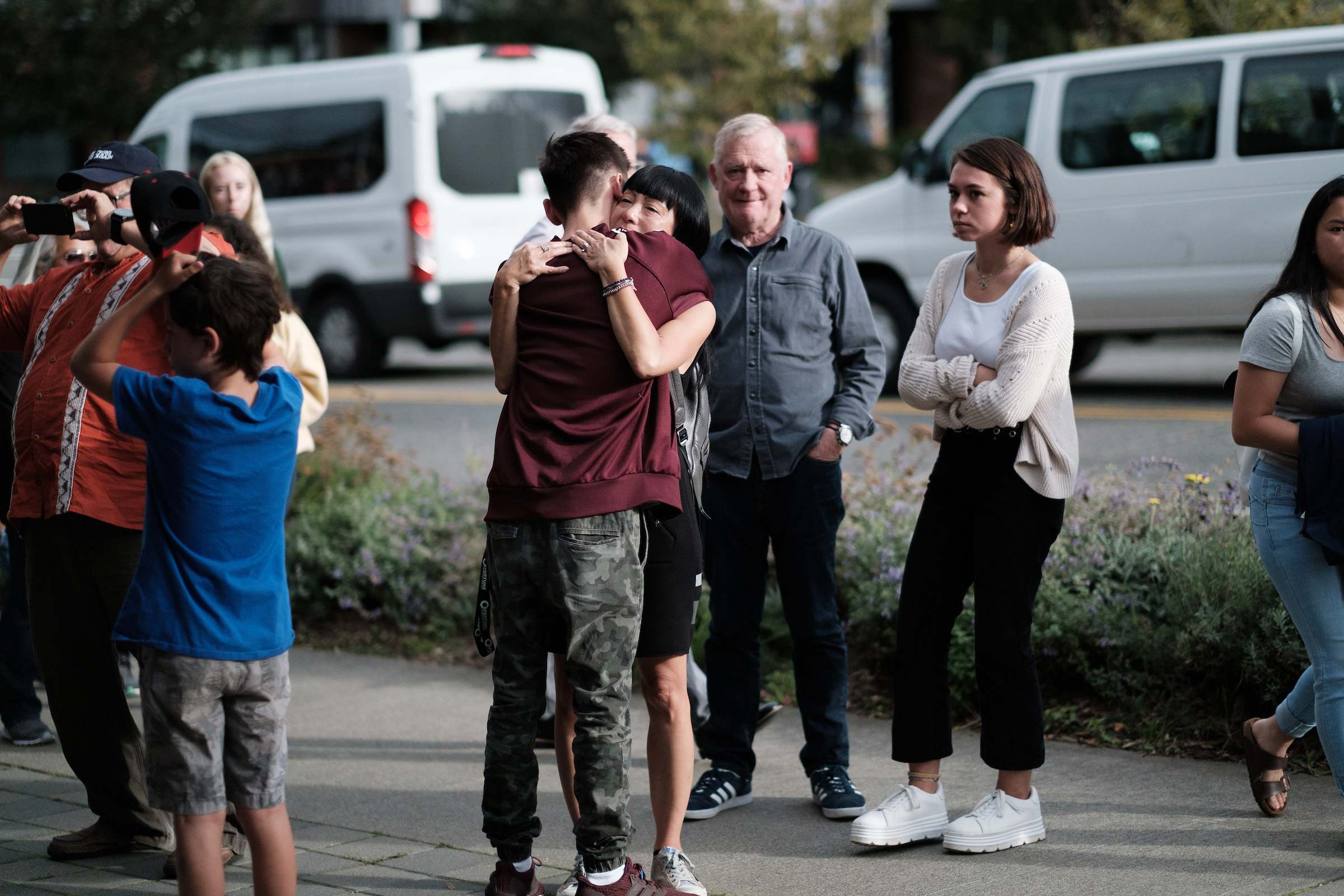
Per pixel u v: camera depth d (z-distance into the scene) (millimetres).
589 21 81562
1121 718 13445
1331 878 9789
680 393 9883
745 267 11961
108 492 10172
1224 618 13094
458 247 36969
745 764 12016
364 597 18641
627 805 10000
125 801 10750
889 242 31094
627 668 9312
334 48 87750
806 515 11766
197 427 8344
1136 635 13609
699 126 65875
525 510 9148
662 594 9656
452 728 14398
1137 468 16953
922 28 74750
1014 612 10539
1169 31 30469
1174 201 27484
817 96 102000
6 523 10578
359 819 11781
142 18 54812
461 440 28062
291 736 14242
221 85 39594
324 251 37969
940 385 10492
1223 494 15289
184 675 8461
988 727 10656
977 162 10414
